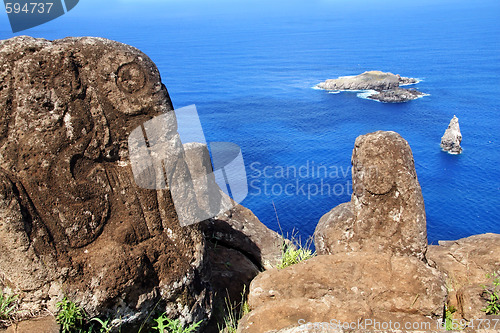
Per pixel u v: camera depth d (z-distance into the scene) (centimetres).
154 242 482
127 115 474
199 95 14075
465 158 7094
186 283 490
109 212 465
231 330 527
